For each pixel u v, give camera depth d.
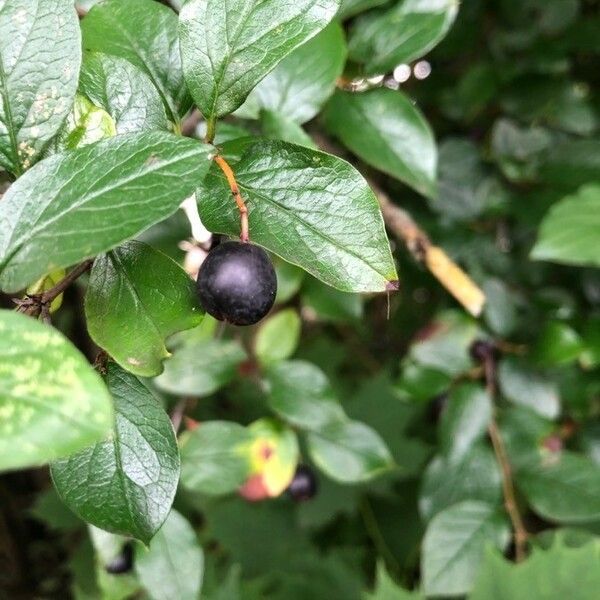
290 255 0.08
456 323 0.18
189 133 0.11
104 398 0.06
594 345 0.18
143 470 0.09
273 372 0.15
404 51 0.13
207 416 0.20
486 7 0.20
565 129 0.21
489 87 0.20
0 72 0.08
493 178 0.20
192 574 0.13
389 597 0.18
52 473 0.08
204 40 0.08
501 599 0.16
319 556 0.26
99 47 0.09
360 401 0.25
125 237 0.07
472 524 0.16
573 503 0.17
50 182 0.07
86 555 0.21
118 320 0.08
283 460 0.15
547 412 0.18
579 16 0.20
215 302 0.08
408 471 0.25
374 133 0.13
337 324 0.24
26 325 0.06
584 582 0.15
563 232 0.16
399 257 0.20
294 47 0.08
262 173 0.08
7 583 0.26
